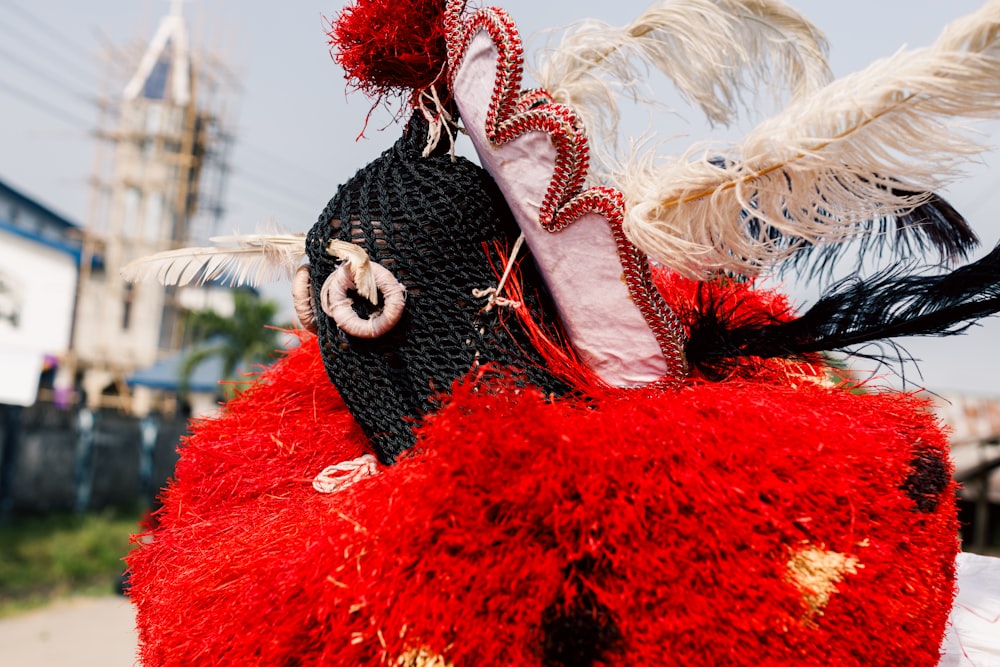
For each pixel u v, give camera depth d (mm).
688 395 861
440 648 721
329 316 968
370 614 739
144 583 1108
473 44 939
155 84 26406
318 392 1278
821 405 896
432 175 974
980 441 8484
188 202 26281
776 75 921
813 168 784
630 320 922
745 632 722
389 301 917
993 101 700
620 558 736
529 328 958
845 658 751
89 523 15773
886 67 741
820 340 956
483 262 962
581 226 901
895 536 807
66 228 27297
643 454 773
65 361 23844
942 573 885
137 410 24703
